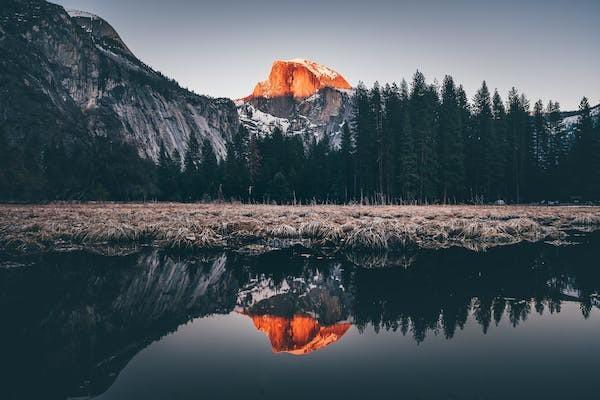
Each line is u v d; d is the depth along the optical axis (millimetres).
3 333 7301
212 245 17375
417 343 6629
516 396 4746
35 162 67938
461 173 51969
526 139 59438
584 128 55219
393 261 14164
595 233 21891
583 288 10180
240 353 6277
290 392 4887
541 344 6508
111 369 5684
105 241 18453
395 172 53156
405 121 50625
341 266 13445
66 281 11523
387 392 4871
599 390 4898
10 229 19641
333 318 8094
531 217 28766
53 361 6012
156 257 15328
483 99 59125
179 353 6305
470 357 5969
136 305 9234
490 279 11281
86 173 72312
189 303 9453
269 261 14469
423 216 26062
